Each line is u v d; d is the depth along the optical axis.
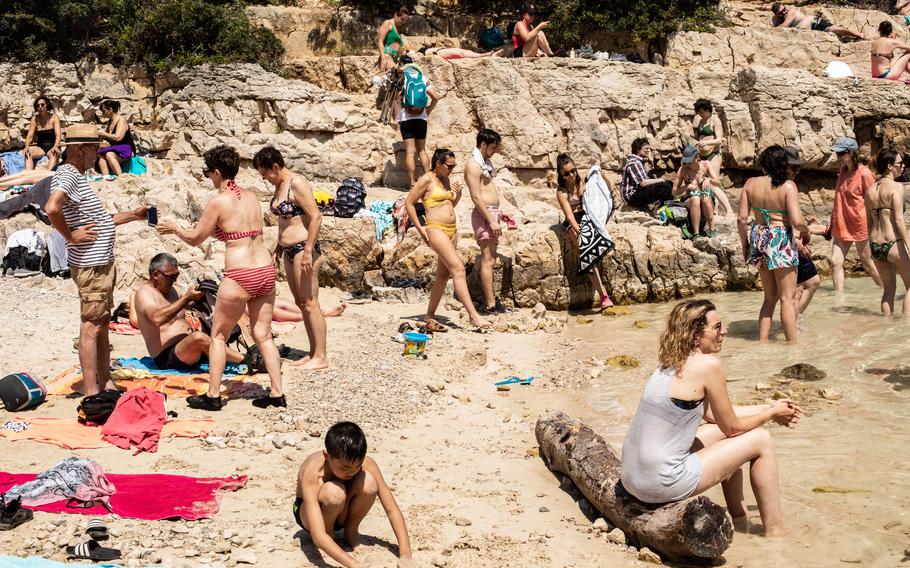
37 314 10.79
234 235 7.72
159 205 13.84
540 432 7.20
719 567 5.41
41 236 12.52
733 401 8.43
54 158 15.55
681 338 5.62
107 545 5.19
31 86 17.59
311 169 15.98
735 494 6.02
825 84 17.47
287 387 8.48
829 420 7.90
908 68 18.95
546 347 10.99
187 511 5.73
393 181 16.23
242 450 6.96
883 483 6.57
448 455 7.23
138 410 7.18
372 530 5.72
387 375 9.09
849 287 13.23
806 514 6.11
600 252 12.85
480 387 9.29
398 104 15.85
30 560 4.86
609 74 17.20
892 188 10.74
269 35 18.75
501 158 16.78
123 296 11.88
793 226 10.06
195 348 8.76
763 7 22.62
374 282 13.27
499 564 5.38
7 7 18.55
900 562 5.43
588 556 5.55
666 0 19.84
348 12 19.80
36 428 7.14
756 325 11.41
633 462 5.69
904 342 10.05
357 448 5.03
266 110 16.78
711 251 13.92
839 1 23.22
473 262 13.12
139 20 17.80
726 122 17.17
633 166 15.17
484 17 20.56
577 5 19.53
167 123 16.86
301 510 5.27
